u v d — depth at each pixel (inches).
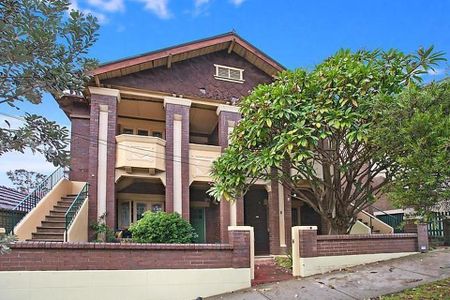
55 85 139.1
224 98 695.1
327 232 568.4
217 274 369.4
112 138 609.0
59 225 515.5
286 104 451.8
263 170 521.3
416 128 238.2
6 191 631.8
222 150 674.8
